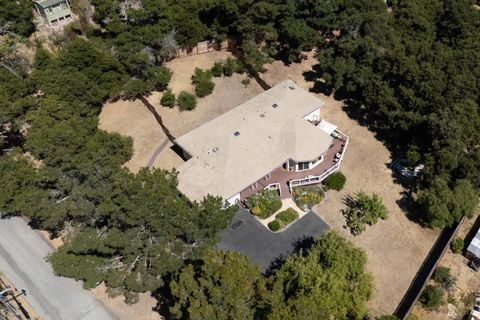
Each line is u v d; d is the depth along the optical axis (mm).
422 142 58906
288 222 53688
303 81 73625
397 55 62906
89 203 47750
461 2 73875
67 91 60531
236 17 73312
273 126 60250
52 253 47312
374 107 66812
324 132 59812
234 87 72125
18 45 77062
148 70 69500
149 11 71562
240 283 34531
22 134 61219
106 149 56188
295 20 73500
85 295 47688
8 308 45344
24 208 47094
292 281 40688
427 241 52188
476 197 53531
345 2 72750
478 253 49688
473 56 62969
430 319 45875
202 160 56469
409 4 75500
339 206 55531
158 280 43812
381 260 50406
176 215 42500
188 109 68250
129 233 42188
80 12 84125
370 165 60469
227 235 52562
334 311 38938
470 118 57281
